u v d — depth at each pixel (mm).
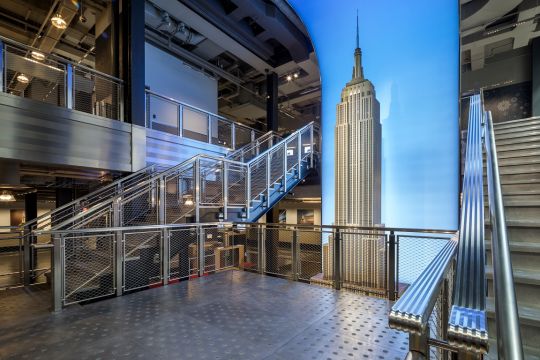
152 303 3555
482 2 7445
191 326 2891
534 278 2252
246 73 12820
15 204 13875
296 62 10523
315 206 14719
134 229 4168
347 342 2566
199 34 9820
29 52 5426
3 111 4652
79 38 9484
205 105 11273
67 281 3578
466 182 2400
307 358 2309
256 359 2297
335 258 4234
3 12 8047
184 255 4840
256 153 10219
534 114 9219
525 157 4203
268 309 3342
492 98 10156
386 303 3539
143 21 6750
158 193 5262
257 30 9773
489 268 2453
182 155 7766
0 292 4203
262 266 5102
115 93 6570
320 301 3611
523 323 2037
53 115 5242
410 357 882
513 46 9422
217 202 5910
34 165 5465
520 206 3121
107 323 2973
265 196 6742
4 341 2594
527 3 7547
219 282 4488
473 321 880
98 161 5852
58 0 7125
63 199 10000
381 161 5043
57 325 2936
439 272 1210
